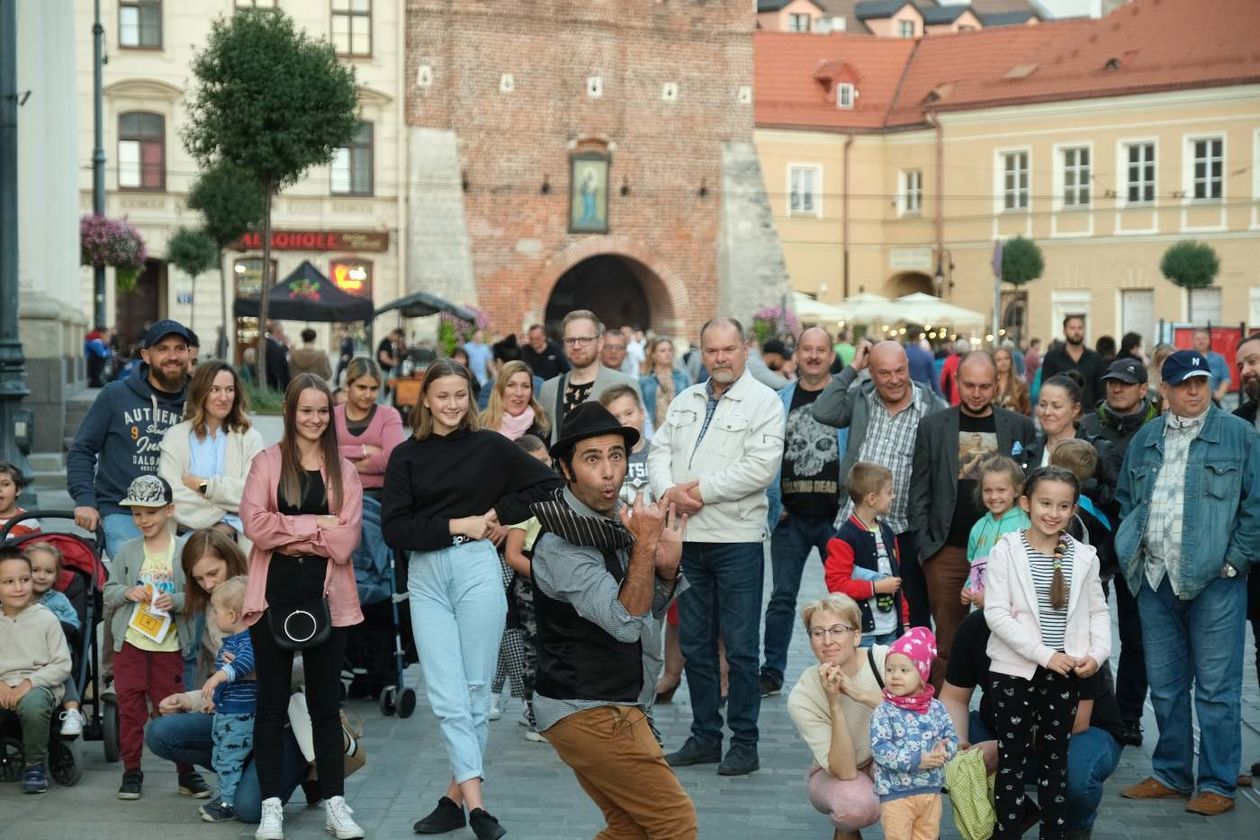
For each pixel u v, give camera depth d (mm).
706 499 9609
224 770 8516
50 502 19719
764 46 66562
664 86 53625
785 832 8375
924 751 7293
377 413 11500
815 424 11680
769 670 11844
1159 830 8438
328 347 48719
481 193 50938
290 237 48406
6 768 9383
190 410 9977
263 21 34688
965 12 88062
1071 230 60031
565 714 6414
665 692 11750
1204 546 8805
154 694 9094
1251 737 10570
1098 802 7988
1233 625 8906
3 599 9156
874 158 65062
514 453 8594
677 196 53938
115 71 46688
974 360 9938
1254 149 56188
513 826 8461
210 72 34125
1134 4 61281
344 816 8250
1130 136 58594
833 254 64812
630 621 6336
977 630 8023
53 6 27344
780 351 17984
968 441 10016
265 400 31344
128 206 47000
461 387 8477
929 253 63688
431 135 50156
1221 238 56969
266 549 8219
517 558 8883
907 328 56188
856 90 65688
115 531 10094
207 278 47375
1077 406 10125
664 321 54625
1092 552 7809
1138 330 58906
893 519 10453
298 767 8586
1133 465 9203
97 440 10219
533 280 51812
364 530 11094
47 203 26484
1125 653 10336
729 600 9664
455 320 47406
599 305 57250
